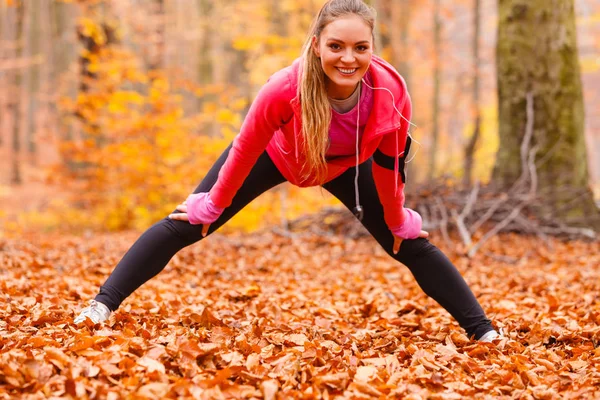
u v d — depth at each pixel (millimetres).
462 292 3434
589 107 27797
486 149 25016
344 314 4219
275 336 3189
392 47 16297
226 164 3105
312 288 5312
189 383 2385
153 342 2867
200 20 20078
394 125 2922
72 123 15094
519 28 9258
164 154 11672
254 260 6996
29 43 27969
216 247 7840
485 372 2807
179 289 4879
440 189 8766
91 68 11508
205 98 18875
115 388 2316
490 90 26000
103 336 2811
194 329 3277
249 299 4594
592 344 3373
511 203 8570
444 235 7652
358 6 2721
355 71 2750
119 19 14438
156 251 3309
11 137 26172
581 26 22547
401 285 5586
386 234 3402
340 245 8039
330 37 2699
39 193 16469
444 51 22344
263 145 3008
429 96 27203
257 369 2627
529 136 9000
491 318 3963
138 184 11766
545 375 2811
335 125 2941
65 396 2240
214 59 21344
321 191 3406
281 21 17891
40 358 2508
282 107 2883
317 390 2432
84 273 5375
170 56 25328
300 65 2846
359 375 2615
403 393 2484
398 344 3295
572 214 8992
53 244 7793
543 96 9180
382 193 3203
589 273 6004
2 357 2461
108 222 12102
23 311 3488
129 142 11484
